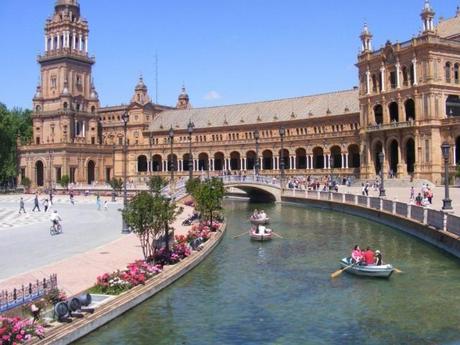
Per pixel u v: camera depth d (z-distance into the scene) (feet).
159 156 531.09
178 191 260.42
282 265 126.31
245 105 520.42
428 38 318.65
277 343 76.64
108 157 528.63
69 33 509.35
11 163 480.23
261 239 163.94
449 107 330.34
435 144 318.04
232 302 95.50
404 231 169.48
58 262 108.99
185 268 115.24
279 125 469.57
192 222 179.01
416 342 76.43
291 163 450.30
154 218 111.04
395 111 354.13
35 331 67.00
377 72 362.12
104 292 88.53
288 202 305.32
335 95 459.73
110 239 142.10
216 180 201.26
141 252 121.60
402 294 99.60
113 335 78.84
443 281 107.34
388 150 349.61
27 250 123.95
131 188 391.24
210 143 495.82
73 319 75.72
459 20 379.14
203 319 86.28
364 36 371.35
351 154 417.49
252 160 483.92
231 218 234.17
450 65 328.70
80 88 521.65
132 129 555.69
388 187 313.32
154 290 96.99
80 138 512.22
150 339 77.66
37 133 518.78
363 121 373.81
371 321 85.35
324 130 441.27
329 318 87.04
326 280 111.14
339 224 198.90
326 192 263.08
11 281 91.45
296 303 95.14
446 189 152.97
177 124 537.24
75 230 162.71
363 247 146.82
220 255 139.23
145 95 563.07
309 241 161.27
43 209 254.06
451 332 79.97
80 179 496.64
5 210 253.03
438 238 138.00
